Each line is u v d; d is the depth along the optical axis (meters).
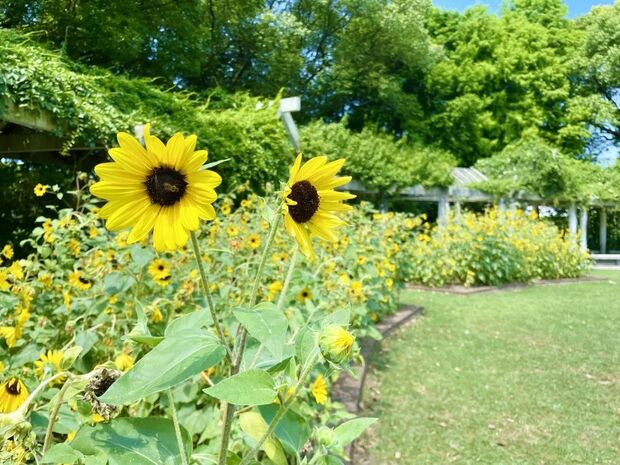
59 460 0.86
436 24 23.47
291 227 0.90
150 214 0.80
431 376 4.09
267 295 2.81
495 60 22.20
